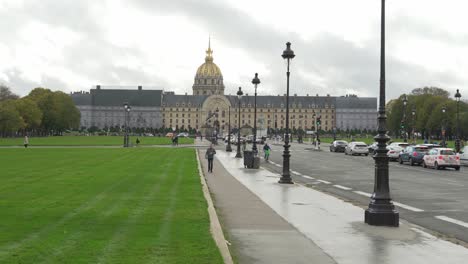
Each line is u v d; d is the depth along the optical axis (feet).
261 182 107.14
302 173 138.92
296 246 45.50
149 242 43.98
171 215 58.85
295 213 64.39
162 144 381.40
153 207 65.26
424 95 603.67
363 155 256.52
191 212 61.16
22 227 50.80
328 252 43.42
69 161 160.66
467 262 40.75
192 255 39.47
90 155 199.00
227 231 52.03
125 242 43.96
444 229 56.34
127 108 331.77
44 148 265.54
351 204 73.10
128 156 196.95
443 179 123.24
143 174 116.98
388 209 56.18
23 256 38.73
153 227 51.19
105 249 41.29
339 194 90.43
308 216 62.03
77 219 55.77
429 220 62.18
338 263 39.88
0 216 57.47
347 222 57.98
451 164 160.15
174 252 40.40
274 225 55.67
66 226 51.49
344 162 192.03
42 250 40.75
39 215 58.29
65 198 73.61
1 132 586.45
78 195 77.41
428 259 41.50
